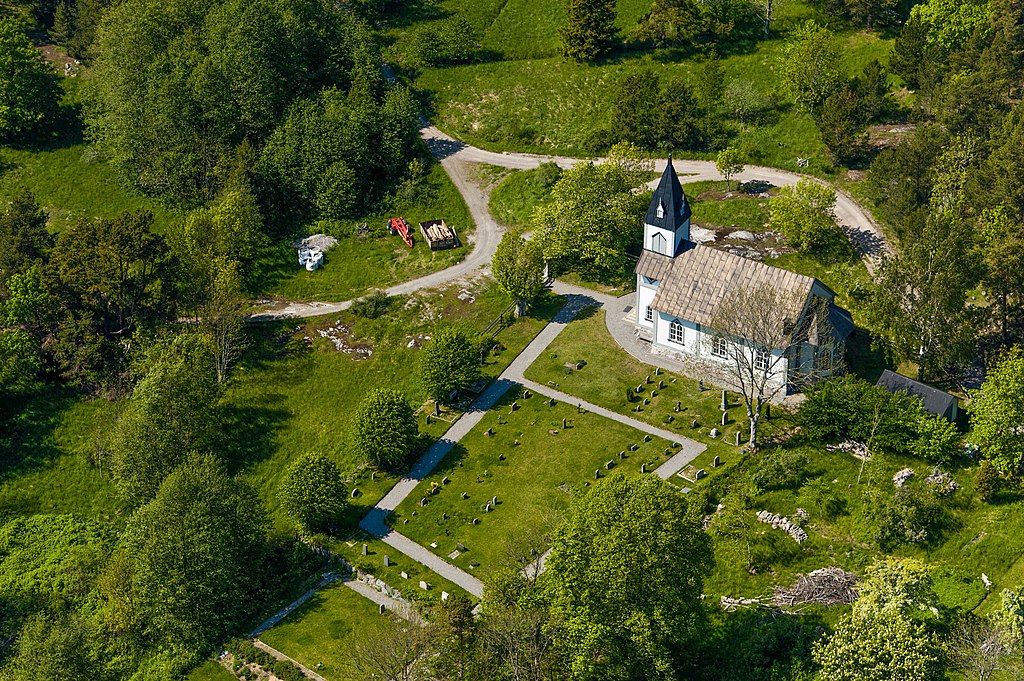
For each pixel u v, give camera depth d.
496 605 94.75
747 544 103.44
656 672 91.06
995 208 126.62
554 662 90.94
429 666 91.56
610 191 140.50
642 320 131.50
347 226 158.12
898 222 140.25
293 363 135.25
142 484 117.81
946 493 108.56
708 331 123.50
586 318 135.88
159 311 140.00
